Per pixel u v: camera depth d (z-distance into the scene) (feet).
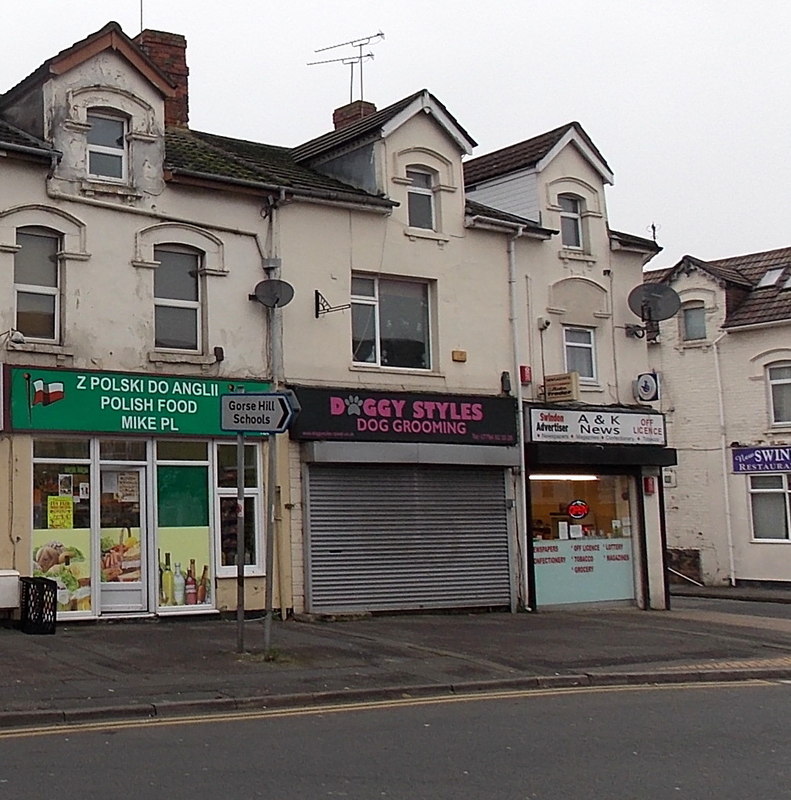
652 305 76.84
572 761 28.53
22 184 54.19
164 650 45.96
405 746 30.19
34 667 40.88
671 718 35.27
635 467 76.23
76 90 56.18
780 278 110.22
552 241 74.69
